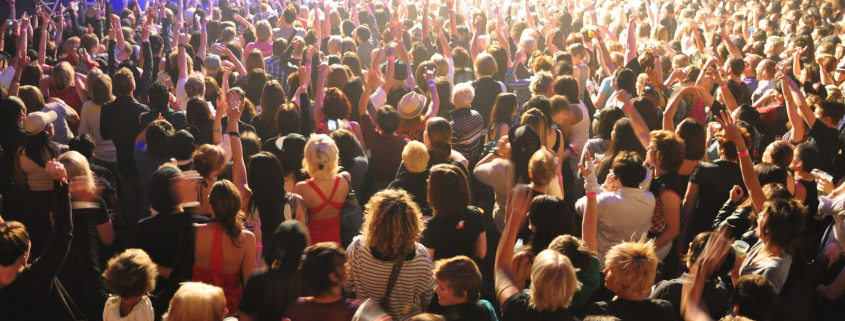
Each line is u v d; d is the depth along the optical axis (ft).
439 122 18.01
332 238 16.02
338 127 20.11
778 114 21.85
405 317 12.87
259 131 21.52
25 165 17.53
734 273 13.94
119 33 32.86
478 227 14.65
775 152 17.11
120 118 20.88
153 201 14.15
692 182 16.85
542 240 13.34
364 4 43.86
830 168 21.12
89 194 15.46
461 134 20.99
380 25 39.60
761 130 21.71
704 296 12.20
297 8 45.55
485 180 17.52
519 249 13.62
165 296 13.19
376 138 19.88
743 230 15.24
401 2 43.50
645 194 15.07
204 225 13.38
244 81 26.91
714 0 46.50
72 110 22.77
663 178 16.02
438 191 14.43
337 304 11.25
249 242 13.48
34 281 12.48
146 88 27.99
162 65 29.68
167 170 14.32
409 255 12.81
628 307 11.35
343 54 29.53
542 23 42.42
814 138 20.26
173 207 14.17
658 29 34.30
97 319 14.69
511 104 20.67
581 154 20.97
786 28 35.70
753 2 42.88
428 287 12.99
